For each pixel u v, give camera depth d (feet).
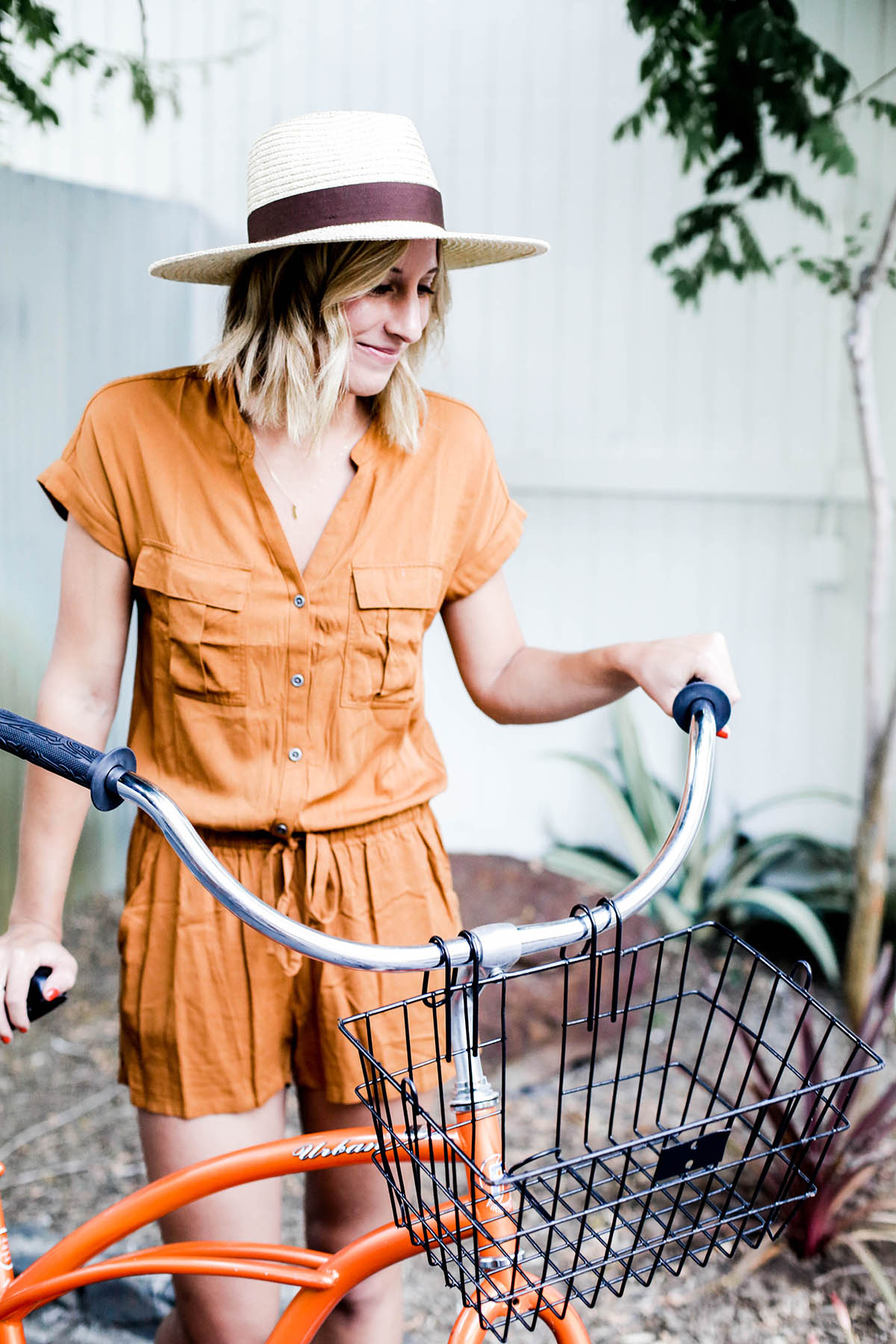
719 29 10.18
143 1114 4.76
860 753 12.26
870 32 10.83
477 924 11.07
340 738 4.52
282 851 4.51
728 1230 7.38
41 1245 7.36
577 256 11.86
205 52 11.19
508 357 12.08
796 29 10.07
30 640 11.25
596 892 11.46
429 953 2.94
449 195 11.62
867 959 9.76
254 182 4.27
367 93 11.38
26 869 4.38
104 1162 8.54
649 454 12.17
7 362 10.93
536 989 9.73
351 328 4.22
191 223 11.55
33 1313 6.68
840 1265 7.25
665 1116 8.57
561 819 12.62
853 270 11.27
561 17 11.35
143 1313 6.68
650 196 11.70
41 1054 10.15
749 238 11.39
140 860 4.67
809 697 12.40
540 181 11.67
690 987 10.85
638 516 12.42
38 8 10.25
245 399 4.34
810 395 11.94
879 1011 8.14
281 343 4.24
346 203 4.03
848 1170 7.21
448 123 11.50
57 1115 9.21
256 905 2.99
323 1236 5.01
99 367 11.43
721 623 12.49
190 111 11.30
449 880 5.04
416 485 4.61
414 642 4.61
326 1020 4.63
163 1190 3.90
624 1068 9.46
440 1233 2.97
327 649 4.43
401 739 4.77
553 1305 3.28
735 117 10.51
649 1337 6.60
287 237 4.04
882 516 9.59
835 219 11.35
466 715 12.59
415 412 4.54
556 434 12.19
